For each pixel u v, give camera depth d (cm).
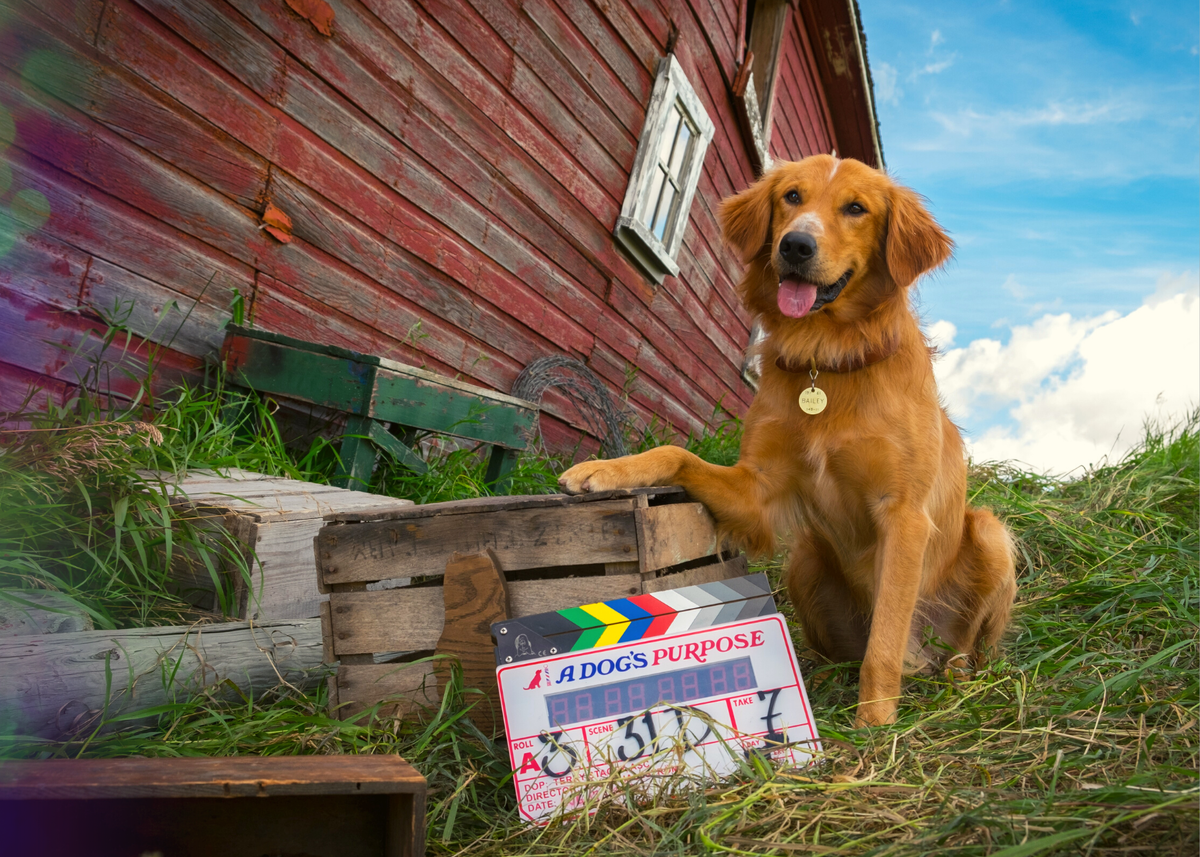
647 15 614
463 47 443
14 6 252
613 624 180
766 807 149
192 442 285
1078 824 126
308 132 361
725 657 182
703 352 834
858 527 259
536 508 192
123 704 184
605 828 150
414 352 430
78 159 276
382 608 198
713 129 728
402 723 192
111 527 220
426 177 428
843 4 972
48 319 274
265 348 323
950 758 169
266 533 221
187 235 315
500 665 174
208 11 313
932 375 264
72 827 132
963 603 286
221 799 139
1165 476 429
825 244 251
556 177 536
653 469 219
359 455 305
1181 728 169
